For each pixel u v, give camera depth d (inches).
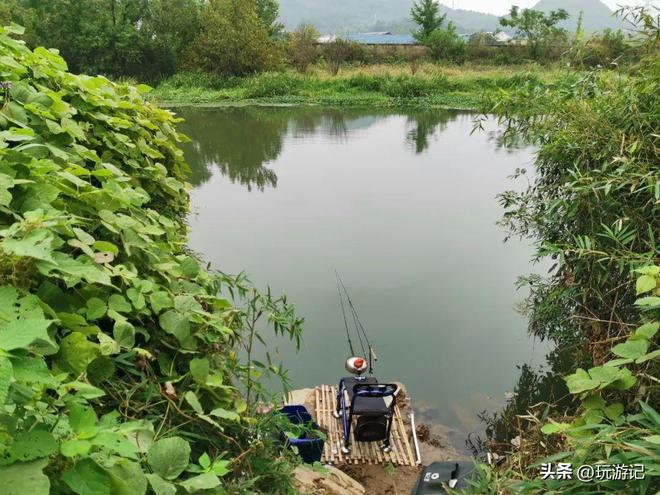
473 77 1065.5
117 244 76.7
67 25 1080.8
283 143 584.4
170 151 142.5
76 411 40.7
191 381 72.9
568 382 70.6
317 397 179.8
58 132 86.1
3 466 35.1
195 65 1135.0
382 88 1026.1
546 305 182.2
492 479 85.5
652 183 110.0
